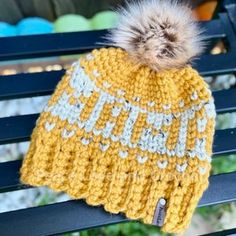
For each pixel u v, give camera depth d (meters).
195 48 0.74
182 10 0.74
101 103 0.70
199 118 0.68
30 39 0.83
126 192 0.68
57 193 1.02
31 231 0.68
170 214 0.67
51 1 1.10
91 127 0.70
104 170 0.69
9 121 0.76
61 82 0.72
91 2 1.12
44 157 0.68
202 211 1.03
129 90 0.70
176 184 0.67
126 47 0.71
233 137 0.77
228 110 0.81
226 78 1.15
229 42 0.88
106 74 0.71
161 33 0.69
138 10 0.73
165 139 0.69
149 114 0.70
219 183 0.74
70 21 1.11
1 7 1.07
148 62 0.70
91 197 0.68
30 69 1.14
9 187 0.72
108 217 0.70
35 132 0.70
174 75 0.70
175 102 0.70
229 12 0.92
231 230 0.76
